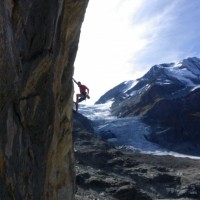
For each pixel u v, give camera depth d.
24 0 9.96
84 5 13.62
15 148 9.64
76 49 14.68
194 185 77.56
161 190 76.25
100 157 88.56
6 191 8.98
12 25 9.69
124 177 78.88
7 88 9.16
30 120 10.75
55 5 11.41
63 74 14.09
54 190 13.73
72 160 17.08
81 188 63.31
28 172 10.28
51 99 12.07
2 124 9.02
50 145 12.29
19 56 9.91
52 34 11.46
